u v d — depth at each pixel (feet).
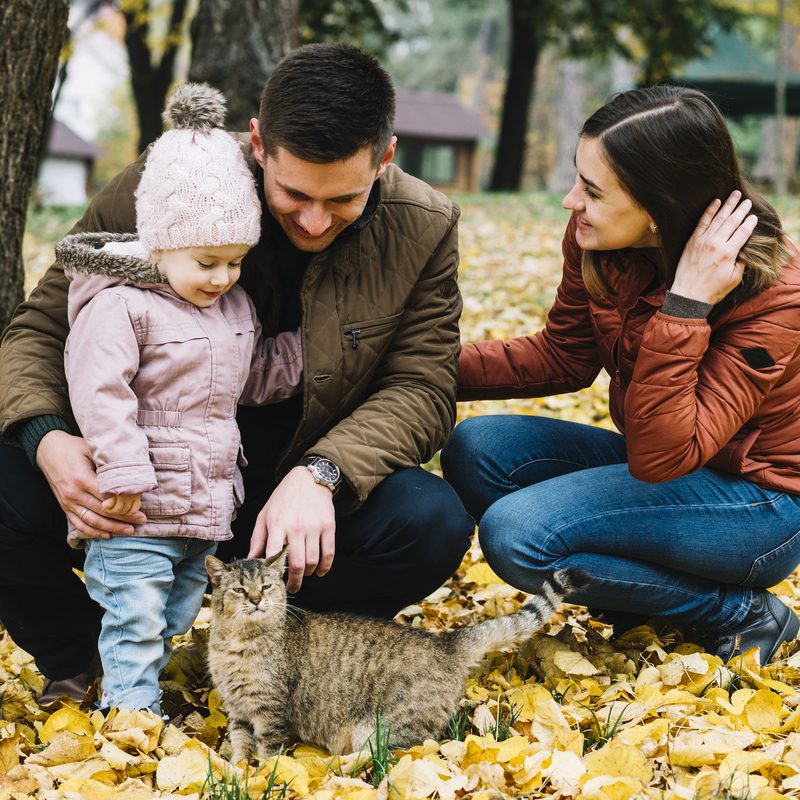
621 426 10.82
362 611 10.77
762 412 9.91
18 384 9.55
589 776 8.04
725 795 7.81
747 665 10.21
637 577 10.23
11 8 12.98
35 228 46.21
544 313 27.45
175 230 8.92
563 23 77.46
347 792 7.97
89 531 8.93
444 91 193.36
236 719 9.27
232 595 8.89
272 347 10.32
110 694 9.07
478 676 10.70
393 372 10.59
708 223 9.12
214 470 9.36
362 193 9.13
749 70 94.17
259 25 28.30
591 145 9.24
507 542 10.01
